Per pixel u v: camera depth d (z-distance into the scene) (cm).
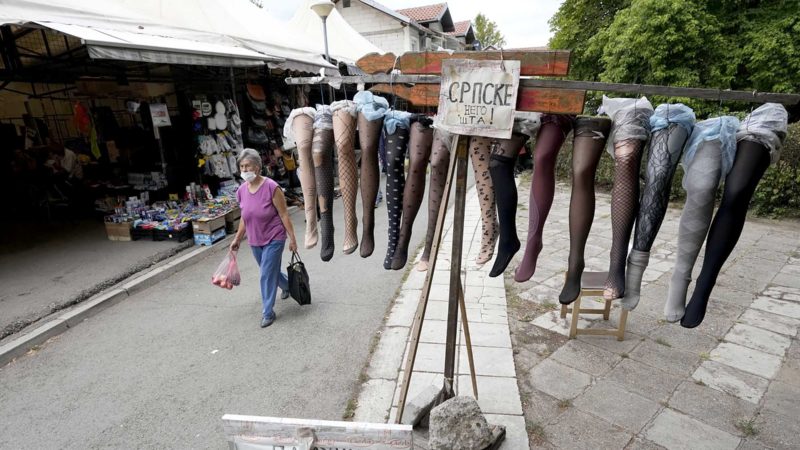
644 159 173
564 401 283
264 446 154
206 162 717
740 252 568
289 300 453
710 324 381
